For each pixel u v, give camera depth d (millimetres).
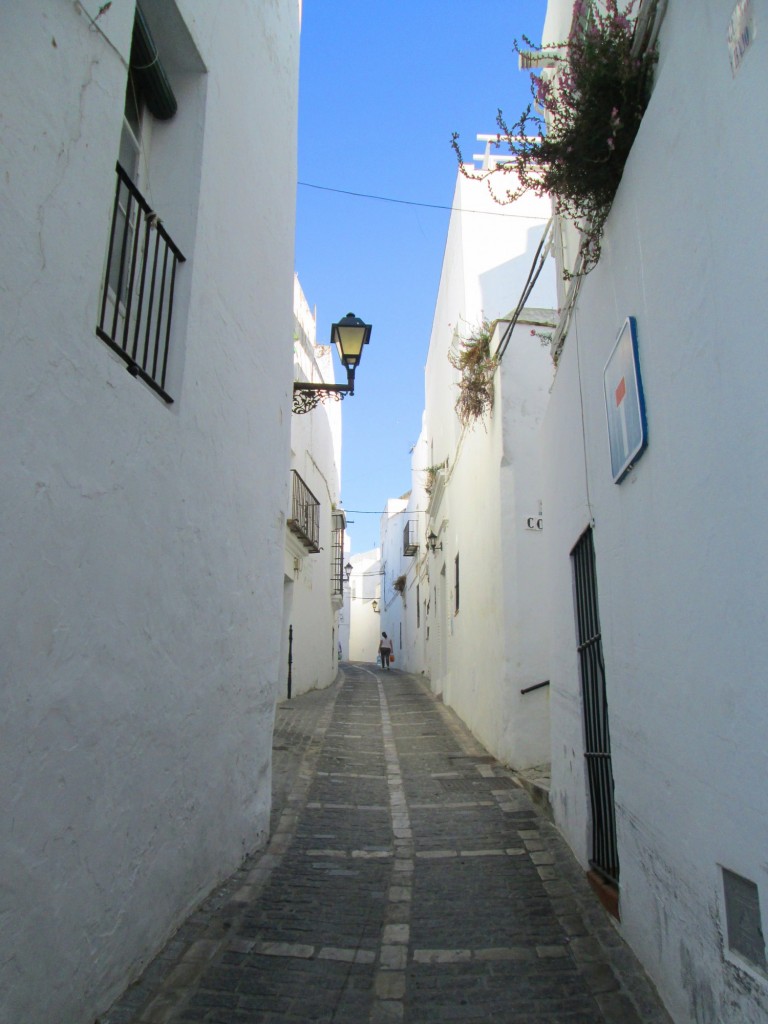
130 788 3611
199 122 4777
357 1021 3436
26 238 2721
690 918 3143
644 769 3826
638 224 3734
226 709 5109
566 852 5676
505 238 12445
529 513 8688
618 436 4191
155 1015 3375
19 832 2678
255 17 6047
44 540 2840
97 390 3275
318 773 8141
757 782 2469
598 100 3922
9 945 2611
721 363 2699
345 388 8719
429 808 6895
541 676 8375
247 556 5633
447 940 4273
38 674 2797
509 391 8922
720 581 2760
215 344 4961
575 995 3641
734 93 2521
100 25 3246
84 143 3109
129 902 3596
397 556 33500
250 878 5117
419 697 16188
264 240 6238
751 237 2416
